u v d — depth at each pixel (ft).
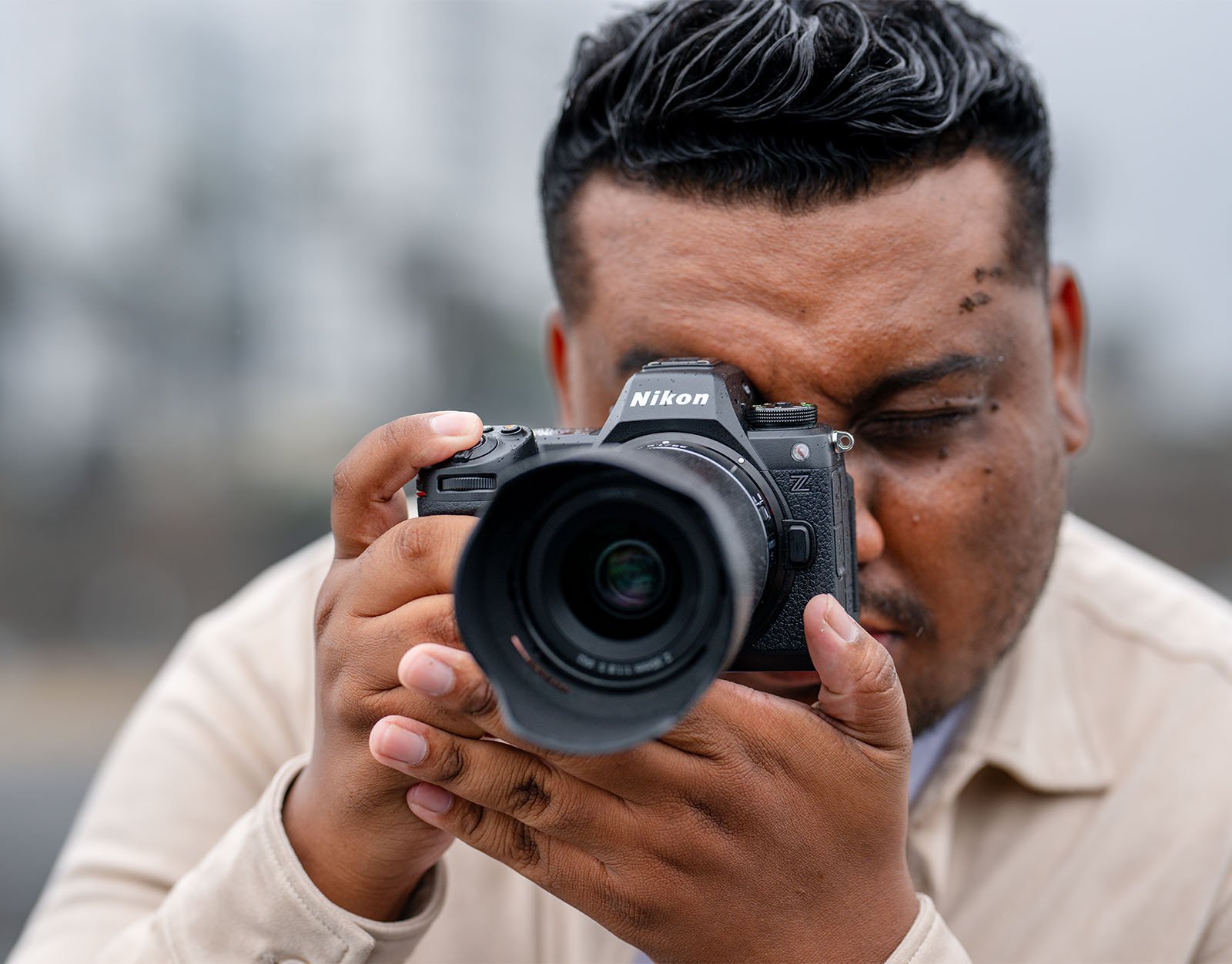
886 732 4.64
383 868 5.24
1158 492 34.32
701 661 3.85
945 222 5.59
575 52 6.96
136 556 35.96
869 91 5.49
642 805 4.67
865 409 5.65
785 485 4.91
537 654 4.03
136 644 34.12
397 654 4.68
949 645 5.88
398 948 5.41
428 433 4.92
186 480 36.63
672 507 3.92
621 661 3.98
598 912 4.92
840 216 5.52
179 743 7.17
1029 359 5.92
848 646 4.50
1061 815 6.60
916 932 4.87
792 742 4.63
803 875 4.79
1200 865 6.38
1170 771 6.63
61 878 6.96
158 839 6.83
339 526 5.12
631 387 5.04
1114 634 7.18
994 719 6.61
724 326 5.58
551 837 4.88
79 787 24.00
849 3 6.04
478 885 6.61
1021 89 6.11
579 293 6.18
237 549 35.99
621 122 5.87
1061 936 6.36
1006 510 5.85
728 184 5.57
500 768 4.65
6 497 36.22
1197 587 7.75
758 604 4.71
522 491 3.92
